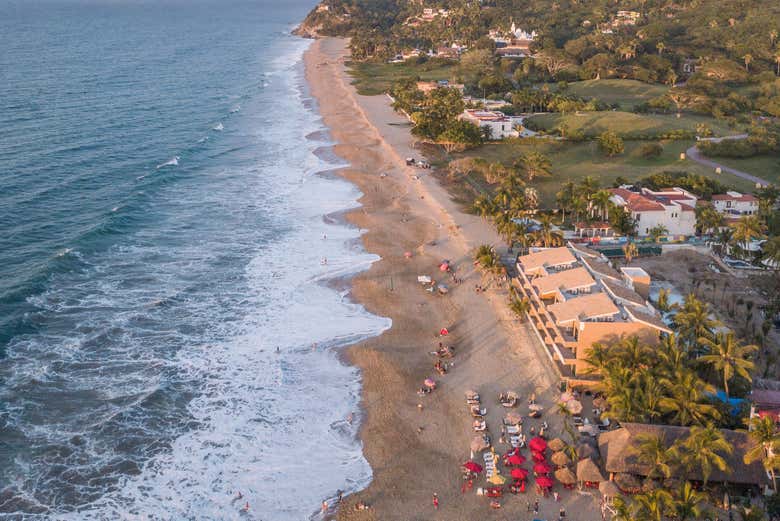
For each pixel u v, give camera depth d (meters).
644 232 121.44
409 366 84.75
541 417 74.56
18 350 84.94
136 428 72.56
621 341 77.12
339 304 99.81
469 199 142.50
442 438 72.00
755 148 171.00
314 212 136.62
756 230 106.62
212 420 74.38
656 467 62.53
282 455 69.62
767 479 61.56
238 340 89.69
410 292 103.62
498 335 91.19
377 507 62.81
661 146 182.38
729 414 69.38
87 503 62.62
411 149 181.12
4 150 168.88
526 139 188.88
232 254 115.75
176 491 64.50
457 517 61.41
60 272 105.19
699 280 104.56
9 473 65.75
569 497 63.41
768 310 91.44
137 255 113.69
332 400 78.31
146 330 91.06
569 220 130.12
